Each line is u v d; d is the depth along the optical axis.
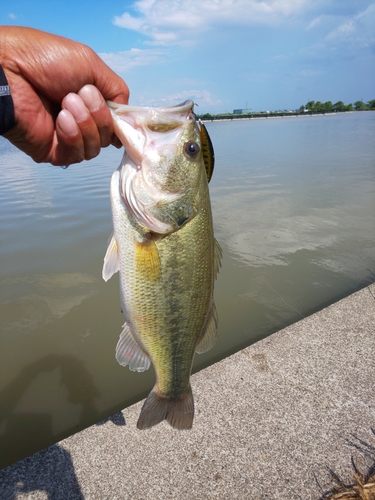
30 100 0.30
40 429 0.61
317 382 0.55
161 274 0.37
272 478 0.43
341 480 0.42
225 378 0.56
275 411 0.51
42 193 1.92
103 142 0.34
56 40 0.29
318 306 0.94
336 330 0.66
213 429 0.49
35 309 0.93
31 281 1.06
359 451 0.45
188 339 0.39
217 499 0.41
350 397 0.53
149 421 0.39
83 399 0.67
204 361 0.75
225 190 2.00
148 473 0.44
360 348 0.61
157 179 0.36
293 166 2.70
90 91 0.30
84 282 1.06
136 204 0.36
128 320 0.39
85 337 0.84
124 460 0.45
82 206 1.68
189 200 0.37
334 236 1.36
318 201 1.78
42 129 0.31
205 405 0.52
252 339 0.82
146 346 0.39
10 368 0.75
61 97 0.31
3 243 1.29
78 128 0.30
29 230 1.41
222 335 0.84
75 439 0.47
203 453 0.46
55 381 0.71
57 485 0.42
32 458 0.45
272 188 2.03
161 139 0.35
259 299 0.98
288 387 0.54
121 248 0.37
